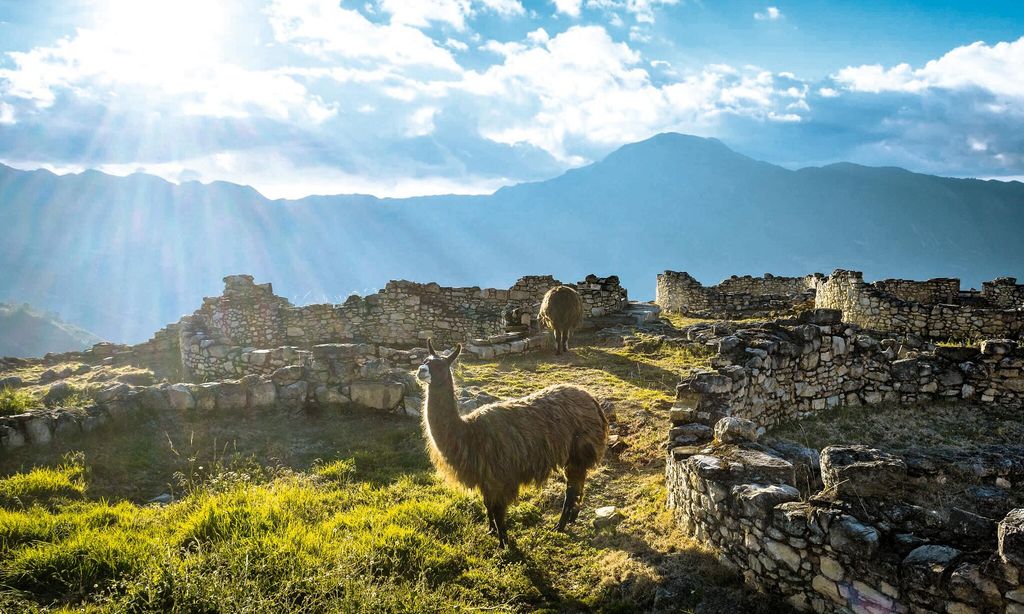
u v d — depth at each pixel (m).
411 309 25.38
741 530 6.44
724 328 18.73
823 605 5.59
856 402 12.96
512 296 26.47
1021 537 4.38
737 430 7.88
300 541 6.67
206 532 6.89
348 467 9.89
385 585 5.95
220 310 22.52
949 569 4.78
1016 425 11.30
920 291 30.36
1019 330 20.39
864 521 5.52
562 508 8.55
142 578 5.68
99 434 11.02
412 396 12.76
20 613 5.30
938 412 12.12
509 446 7.35
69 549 6.20
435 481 9.42
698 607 6.04
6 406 11.77
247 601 5.39
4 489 8.41
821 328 12.45
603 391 13.66
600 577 6.83
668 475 8.47
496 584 6.57
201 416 12.18
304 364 13.57
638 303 30.34
